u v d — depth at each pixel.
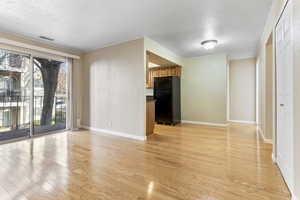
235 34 3.26
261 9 2.31
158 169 2.03
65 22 2.69
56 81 4.06
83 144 3.07
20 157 2.41
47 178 1.80
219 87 4.89
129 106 3.60
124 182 1.73
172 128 4.50
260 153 2.56
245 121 5.48
